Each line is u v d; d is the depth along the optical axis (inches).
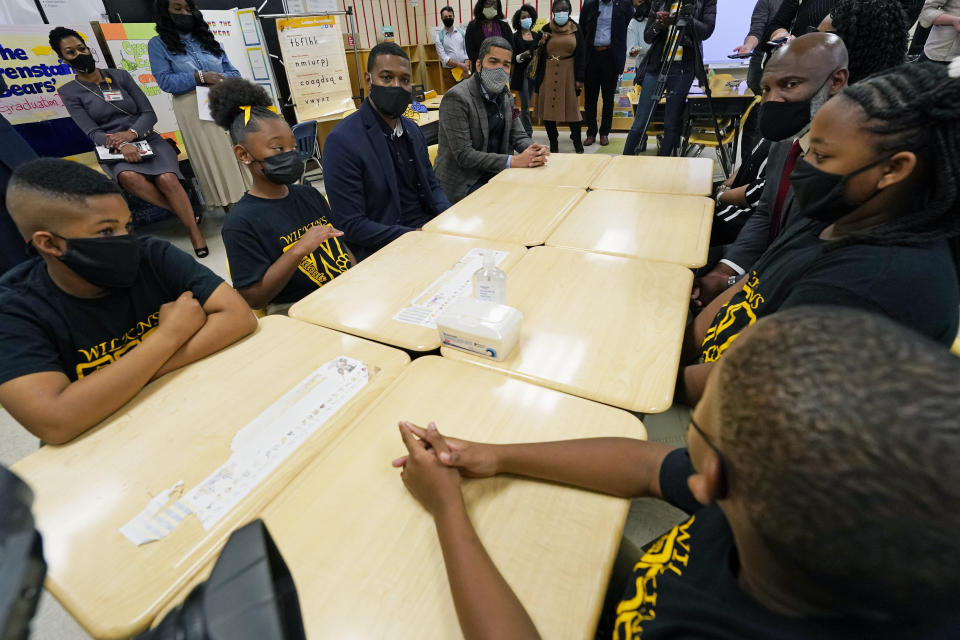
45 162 33.6
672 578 18.5
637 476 25.5
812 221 35.0
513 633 18.7
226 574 10.7
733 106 144.0
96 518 26.3
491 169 97.7
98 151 116.7
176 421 33.1
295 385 36.3
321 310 46.6
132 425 32.9
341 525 25.4
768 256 38.6
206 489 27.9
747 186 76.0
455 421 32.0
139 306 42.9
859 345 11.0
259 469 29.3
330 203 75.7
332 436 31.8
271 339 42.2
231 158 139.9
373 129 75.3
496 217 67.5
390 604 21.6
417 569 23.1
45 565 7.4
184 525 25.8
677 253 54.5
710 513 19.8
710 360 41.2
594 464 26.4
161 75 124.5
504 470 27.4
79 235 34.3
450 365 37.6
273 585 10.5
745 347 13.0
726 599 15.1
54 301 37.6
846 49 51.8
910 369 10.2
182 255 44.9
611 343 39.2
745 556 13.8
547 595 21.6
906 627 11.3
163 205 123.9
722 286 64.3
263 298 59.6
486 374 36.5
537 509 25.7
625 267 51.5
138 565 23.8
